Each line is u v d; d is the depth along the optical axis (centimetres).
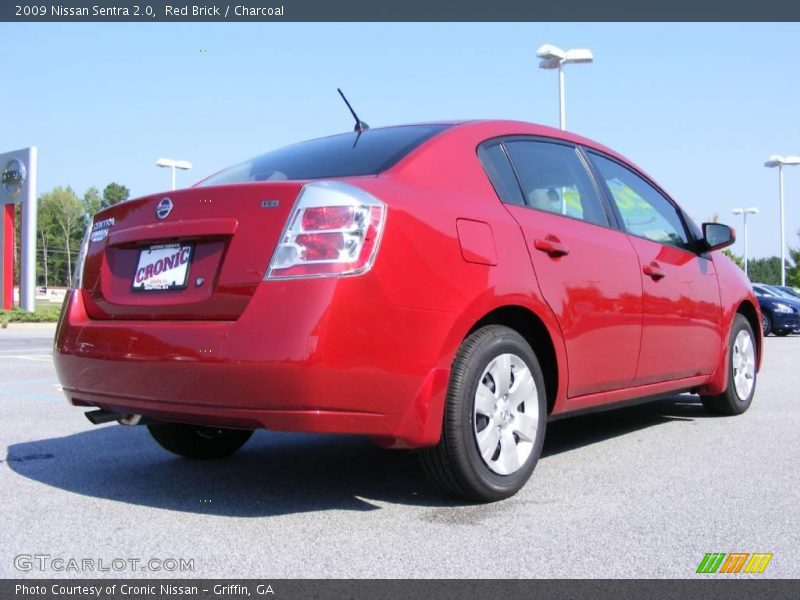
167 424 380
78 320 335
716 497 326
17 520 296
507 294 320
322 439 466
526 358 332
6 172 2717
